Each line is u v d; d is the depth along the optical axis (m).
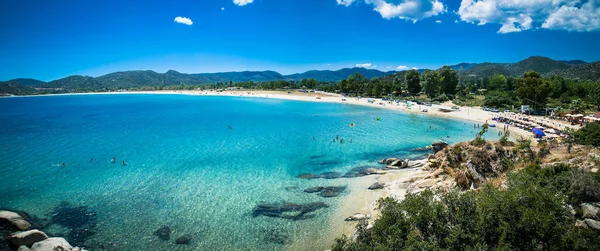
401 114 113.62
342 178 43.22
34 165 50.19
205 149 61.12
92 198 36.72
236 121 100.69
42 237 27.34
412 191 36.34
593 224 17.84
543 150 38.53
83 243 27.50
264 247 26.70
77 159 53.81
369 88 180.88
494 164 36.25
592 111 98.31
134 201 35.81
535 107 105.12
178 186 40.53
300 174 45.31
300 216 31.94
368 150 59.81
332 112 123.06
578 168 25.39
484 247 16.02
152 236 28.48
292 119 104.56
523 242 16.12
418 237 18.97
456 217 19.05
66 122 102.06
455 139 69.75
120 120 106.12
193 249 26.48
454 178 36.22
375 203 34.34
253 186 40.44
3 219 30.02
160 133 79.69
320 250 26.17
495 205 17.36
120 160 53.09
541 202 17.25
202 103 175.88
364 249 19.19
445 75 156.62
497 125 84.00
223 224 30.48
